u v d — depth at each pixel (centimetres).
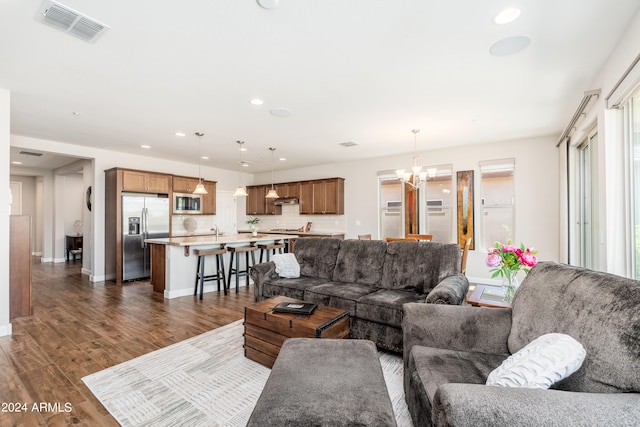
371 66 266
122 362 246
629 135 246
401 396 204
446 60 257
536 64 264
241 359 252
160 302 423
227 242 487
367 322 278
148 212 600
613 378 102
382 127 445
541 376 103
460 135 491
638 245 241
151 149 590
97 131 464
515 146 524
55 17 200
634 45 205
